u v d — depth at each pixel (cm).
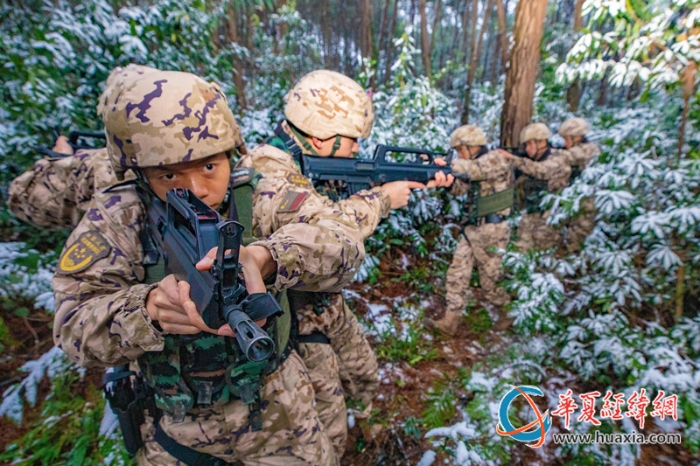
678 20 200
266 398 121
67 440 177
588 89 859
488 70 1402
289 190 116
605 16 214
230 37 534
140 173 104
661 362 215
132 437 126
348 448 215
